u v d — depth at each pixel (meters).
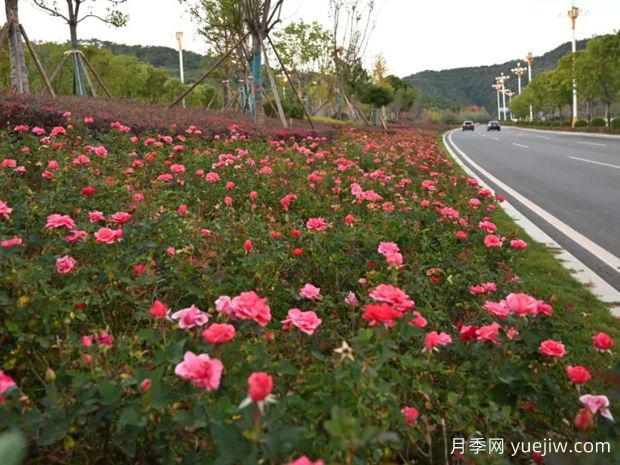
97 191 4.92
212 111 19.70
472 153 22.75
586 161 16.61
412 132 34.53
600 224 7.70
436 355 2.74
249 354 2.46
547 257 5.93
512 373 2.37
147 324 3.12
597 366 2.82
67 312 2.63
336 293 3.77
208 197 5.90
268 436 1.56
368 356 2.07
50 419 1.82
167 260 3.46
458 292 3.71
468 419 2.21
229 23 19.77
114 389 1.80
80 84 17.45
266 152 9.09
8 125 7.12
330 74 37.19
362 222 5.05
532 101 81.19
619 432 2.19
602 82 41.88
